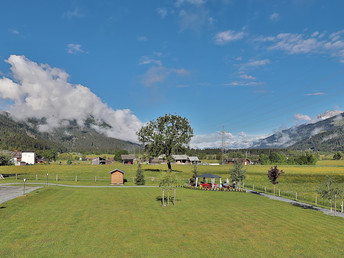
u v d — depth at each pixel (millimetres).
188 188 53969
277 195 44250
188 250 16469
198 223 22969
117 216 25031
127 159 153000
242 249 16781
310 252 16453
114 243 17438
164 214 26328
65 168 93375
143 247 16828
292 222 24000
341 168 94688
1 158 108438
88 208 28562
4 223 21562
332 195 29234
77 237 18453
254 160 193875
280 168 96938
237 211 28547
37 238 18062
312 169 92125
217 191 49281
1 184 53906
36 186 49594
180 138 85500
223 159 172000
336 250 16875
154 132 86000
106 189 47312
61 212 26234
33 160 161375
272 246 17422
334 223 24172
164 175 31938
